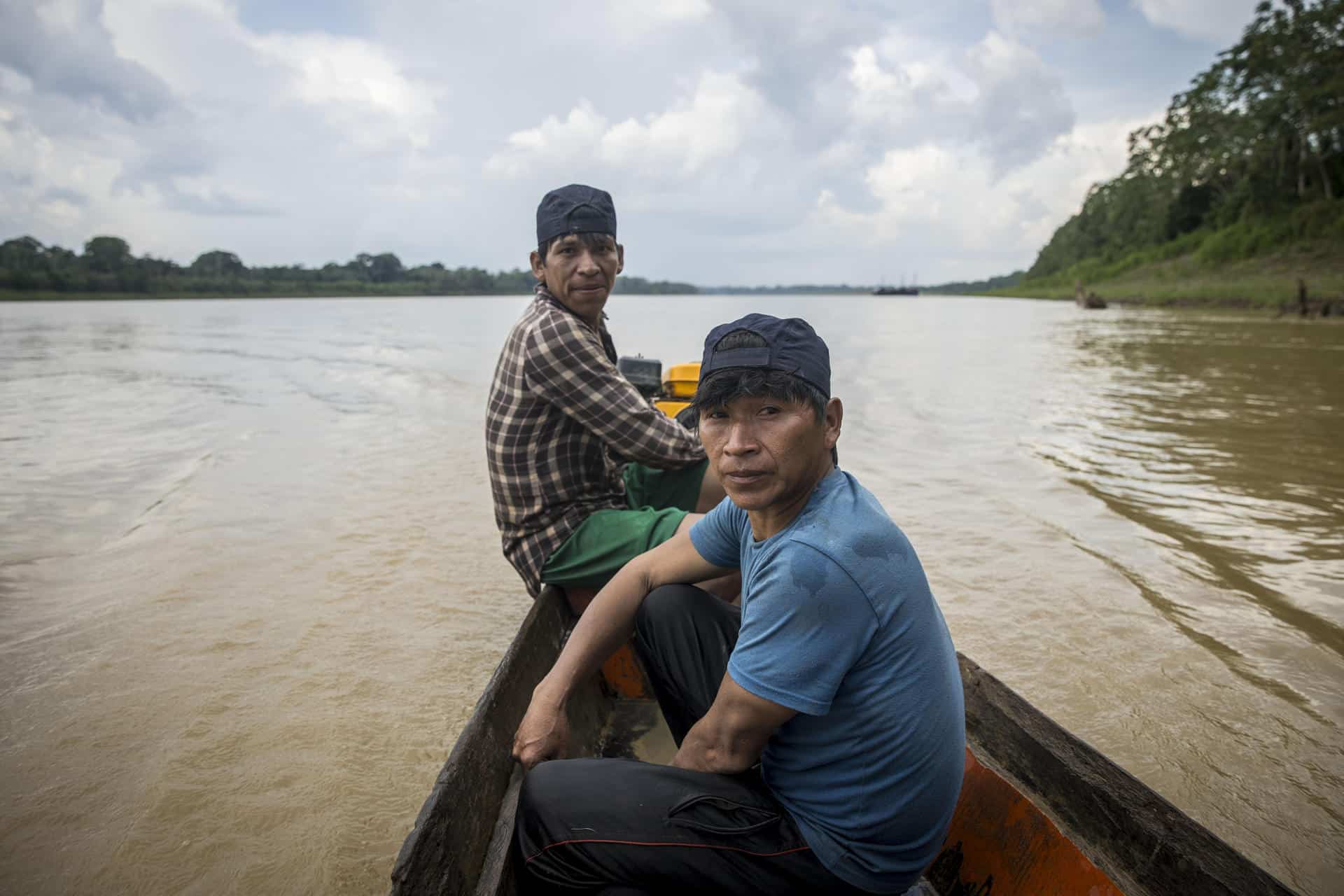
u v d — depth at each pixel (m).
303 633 4.14
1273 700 3.36
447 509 6.29
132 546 5.46
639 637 2.16
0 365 17.64
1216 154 62.47
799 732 1.57
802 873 1.58
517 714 2.27
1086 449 7.97
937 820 1.58
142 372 16.12
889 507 6.04
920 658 1.49
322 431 9.56
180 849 2.62
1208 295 41.47
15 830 2.71
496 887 1.69
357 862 2.57
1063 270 96.06
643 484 3.41
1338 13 48.00
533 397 2.96
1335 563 4.80
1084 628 4.02
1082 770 1.84
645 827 1.63
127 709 3.43
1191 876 1.56
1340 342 19.14
